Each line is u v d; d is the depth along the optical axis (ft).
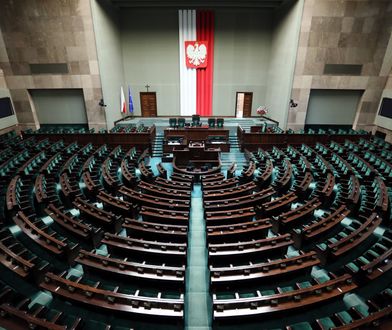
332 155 32.22
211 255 14.56
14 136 42.45
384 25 41.98
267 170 28.45
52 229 19.06
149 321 11.85
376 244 16.10
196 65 52.95
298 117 47.70
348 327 9.80
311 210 19.10
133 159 34.04
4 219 19.49
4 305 10.63
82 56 43.80
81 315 12.05
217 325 11.93
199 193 26.48
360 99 47.62
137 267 13.20
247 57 53.11
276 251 15.70
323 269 15.38
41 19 41.88
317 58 43.93
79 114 49.70
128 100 55.52
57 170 28.45
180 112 56.24
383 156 32.37
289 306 11.32
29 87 46.34
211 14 50.03
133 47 52.26
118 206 20.12
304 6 40.88
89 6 40.78
